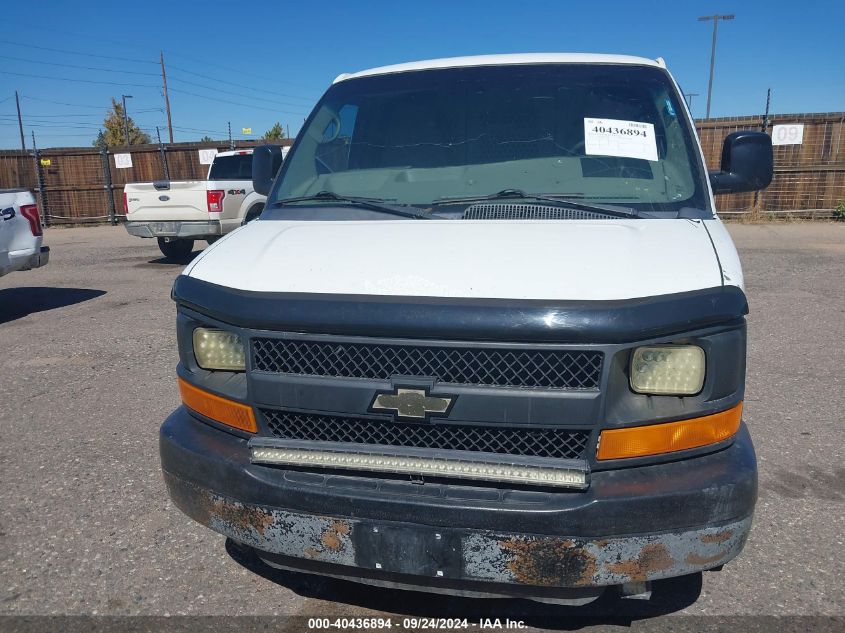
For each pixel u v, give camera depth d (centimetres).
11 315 824
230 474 237
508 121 328
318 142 352
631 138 312
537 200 287
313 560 235
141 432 454
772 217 1673
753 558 301
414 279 225
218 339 245
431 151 329
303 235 272
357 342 219
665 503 206
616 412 209
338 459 225
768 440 421
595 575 210
